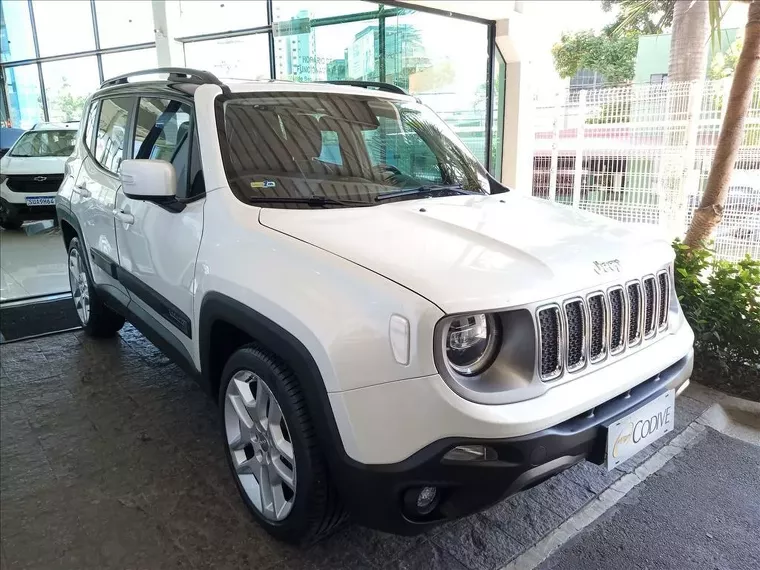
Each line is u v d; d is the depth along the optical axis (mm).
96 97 4090
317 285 1997
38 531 2459
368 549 2365
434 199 2795
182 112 2922
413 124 3379
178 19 7105
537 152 9312
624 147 8297
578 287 2014
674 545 2406
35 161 8758
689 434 3242
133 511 2582
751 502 2672
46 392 3695
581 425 1941
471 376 1834
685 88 7613
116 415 3410
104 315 4336
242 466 2479
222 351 2627
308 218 2389
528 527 2508
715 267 4027
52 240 8352
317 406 1961
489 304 1806
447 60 8039
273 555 2322
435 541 2418
